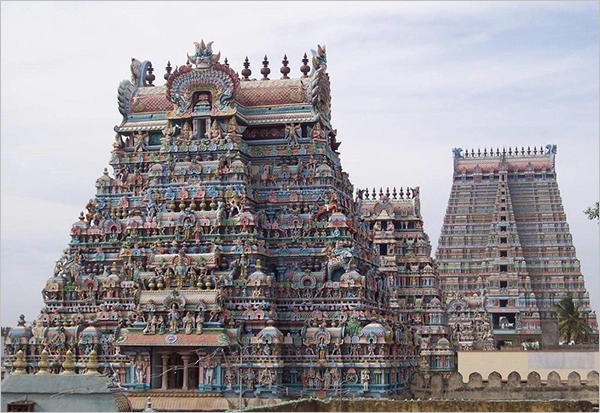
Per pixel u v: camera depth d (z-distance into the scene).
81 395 68.56
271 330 91.06
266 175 103.94
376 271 108.94
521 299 196.12
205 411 88.75
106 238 104.75
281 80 108.31
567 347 117.56
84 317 99.88
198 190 100.25
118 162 109.88
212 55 104.94
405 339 102.69
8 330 98.75
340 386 91.44
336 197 101.94
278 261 99.75
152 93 112.12
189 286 93.94
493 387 100.12
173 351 91.94
